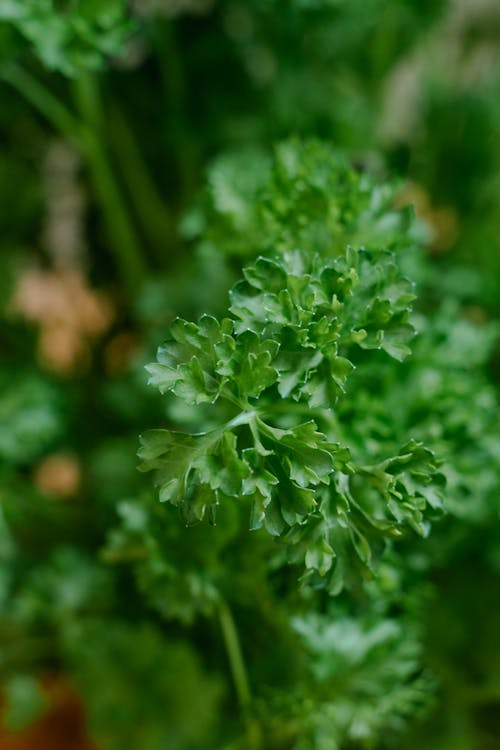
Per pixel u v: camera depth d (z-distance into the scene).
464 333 0.45
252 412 0.38
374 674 0.42
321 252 0.41
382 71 0.57
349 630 0.42
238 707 0.48
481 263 0.54
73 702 0.54
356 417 0.41
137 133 0.57
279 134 0.55
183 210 0.58
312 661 0.42
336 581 0.39
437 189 0.58
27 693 0.51
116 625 0.50
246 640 0.44
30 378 0.52
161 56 0.54
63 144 0.58
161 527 0.42
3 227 0.57
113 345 0.62
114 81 0.55
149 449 0.38
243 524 0.41
